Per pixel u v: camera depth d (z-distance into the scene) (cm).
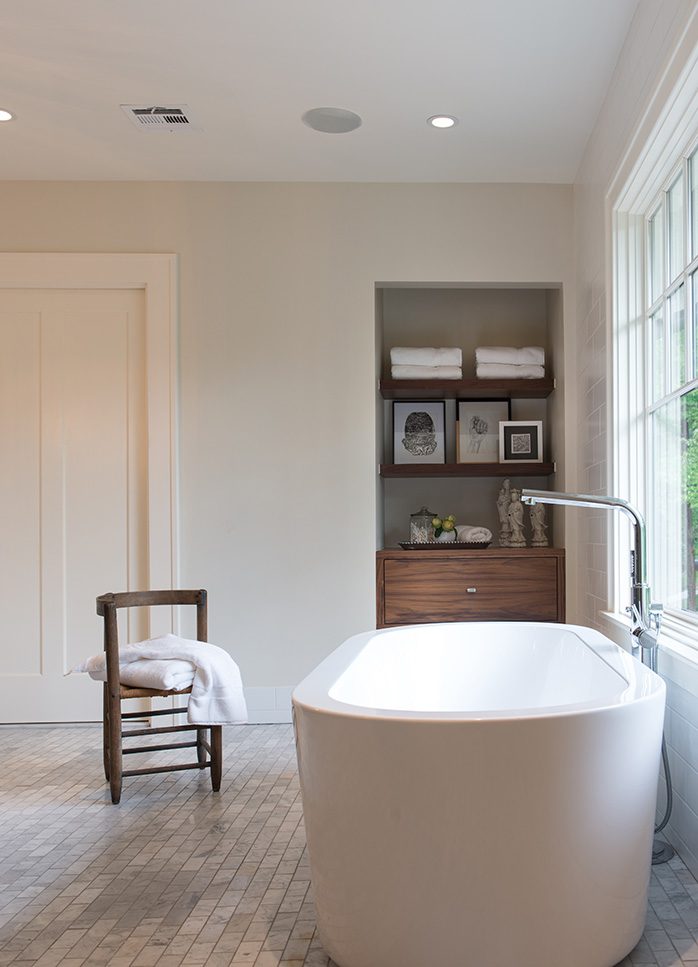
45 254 412
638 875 183
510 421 450
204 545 409
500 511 446
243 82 316
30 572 414
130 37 285
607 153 325
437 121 350
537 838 163
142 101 331
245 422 411
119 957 189
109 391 416
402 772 163
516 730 161
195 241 414
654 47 248
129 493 415
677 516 272
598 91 325
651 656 249
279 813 284
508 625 325
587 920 170
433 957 165
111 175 408
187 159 389
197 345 412
